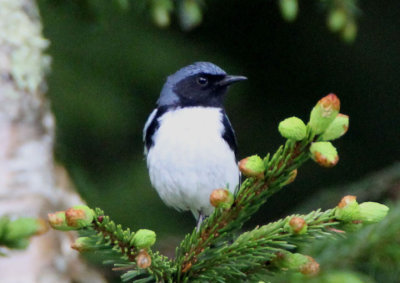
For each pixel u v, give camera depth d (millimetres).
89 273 7984
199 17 9938
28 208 8164
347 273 7531
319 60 15859
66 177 8805
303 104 15805
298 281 7523
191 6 9891
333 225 5133
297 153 5070
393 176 9367
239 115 15383
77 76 12562
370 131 15844
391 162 15695
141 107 13039
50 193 8453
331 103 4695
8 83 8742
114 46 12867
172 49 13359
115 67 12859
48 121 9047
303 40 15836
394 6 15648
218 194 5117
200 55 13648
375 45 15719
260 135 15328
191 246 5508
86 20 10430
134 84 12953
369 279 7695
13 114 8648
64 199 8562
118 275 8984
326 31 15766
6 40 8914
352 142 15844
